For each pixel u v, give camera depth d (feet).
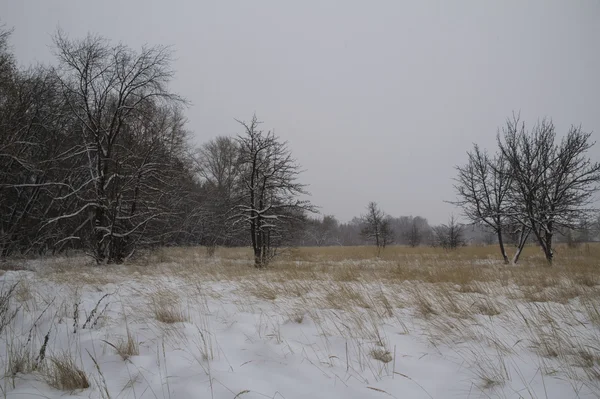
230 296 21.67
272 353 11.79
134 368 10.74
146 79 53.21
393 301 20.13
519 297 21.07
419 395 9.11
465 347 12.44
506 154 54.03
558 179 50.39
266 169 51.78
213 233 80.74
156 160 57.88
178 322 15.47
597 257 58.39
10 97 49.16
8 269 37.19
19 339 13.34
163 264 49.19
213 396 8.82
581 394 8.96
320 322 15.40
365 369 10.66
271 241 55.67
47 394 9.39
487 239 126.00
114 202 49.57
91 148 51.78
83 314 17.16
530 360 11.30
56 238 61.16
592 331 13.94
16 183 52.85
